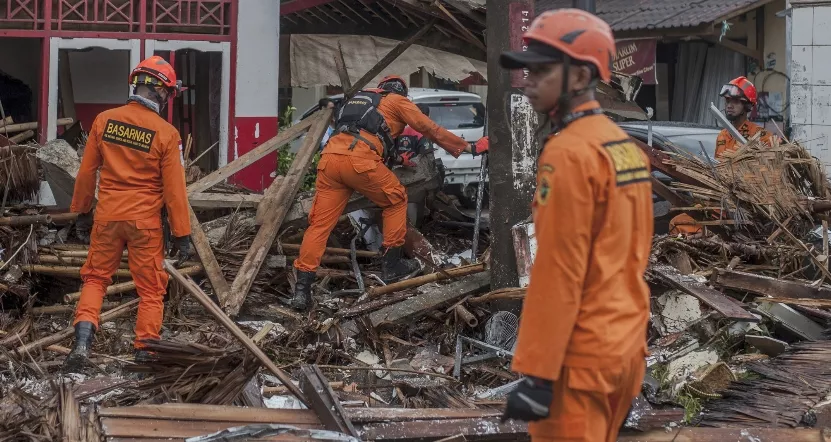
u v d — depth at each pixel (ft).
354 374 18.86
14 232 22.66
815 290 19.11
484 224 30.78
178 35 31.89
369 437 13.66
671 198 23.76
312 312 21.65
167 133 18.25
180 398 15.29
